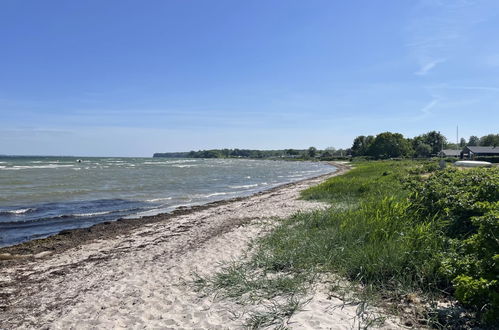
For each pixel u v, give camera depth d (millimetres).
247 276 6730
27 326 5367
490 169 10742
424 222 7770
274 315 4945
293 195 22875
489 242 4684
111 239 11750
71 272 8195
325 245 7719
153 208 19500
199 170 63906
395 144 109688
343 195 18547
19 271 8422
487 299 4332
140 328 5031
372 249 6699
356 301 5297
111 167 64500
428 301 5145
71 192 24609
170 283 6887
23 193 23203
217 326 4883
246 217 14586
